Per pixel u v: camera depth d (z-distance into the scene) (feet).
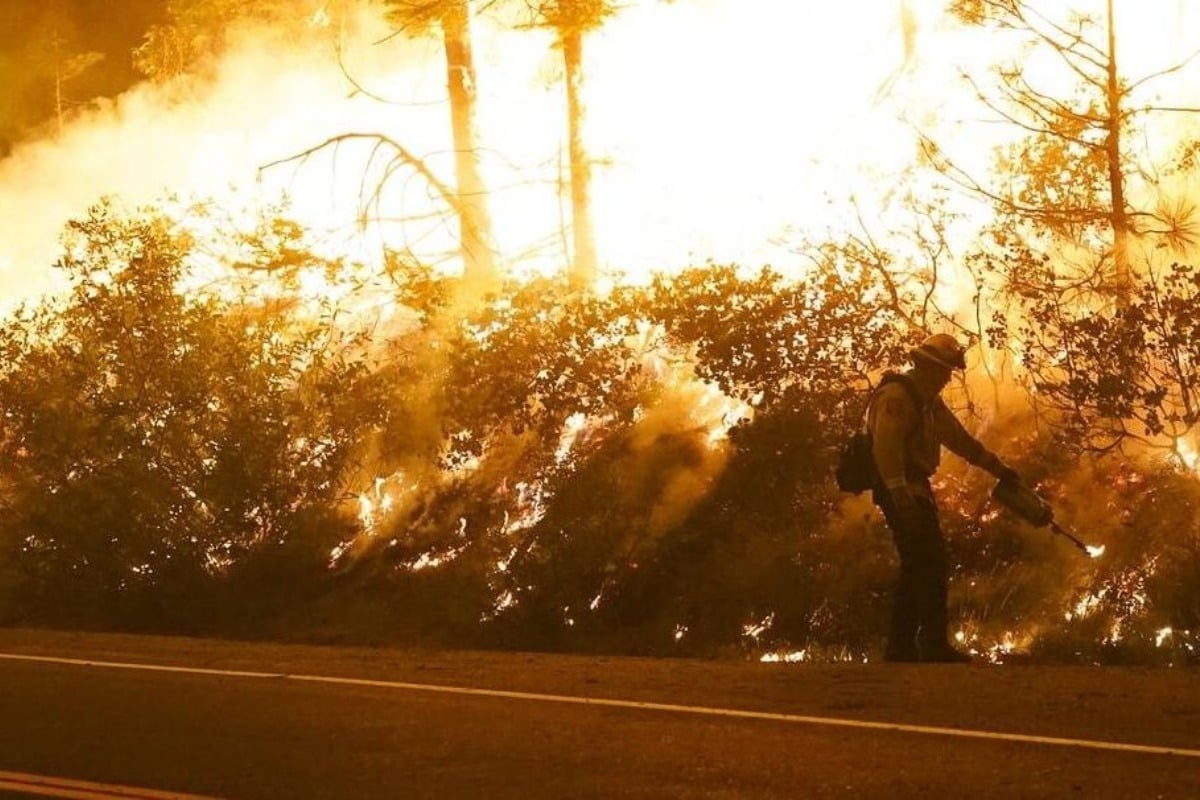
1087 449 36.40
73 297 48.75
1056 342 38.22
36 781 22.29
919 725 24.22
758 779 21.29
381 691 28.43
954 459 40.22
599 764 22.39
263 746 24.08
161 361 45.32
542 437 43.01
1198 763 21.47
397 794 21.12
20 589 44.98
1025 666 30.27
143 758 23.52
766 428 39.63
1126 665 32.24
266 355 46.34
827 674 28.91
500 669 30.68
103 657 33.47
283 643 39.37
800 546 37.86
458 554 42.37
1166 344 35.50
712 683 28.32
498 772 22.12
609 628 38.83
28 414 45.85
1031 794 20.17
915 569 31.22
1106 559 35.53
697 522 40.06
